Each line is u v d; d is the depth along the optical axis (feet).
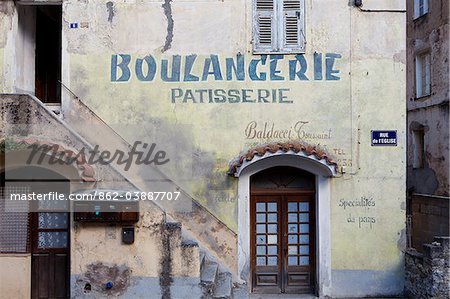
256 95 38.42
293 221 39.19
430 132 51.21
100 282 33.76
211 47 38.65
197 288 33.42
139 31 38.81
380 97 38.29
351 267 37.93
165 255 33.68
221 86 38.52
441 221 48.52
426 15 51.88
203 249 38.09
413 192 55.26
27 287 35.22
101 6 38.88
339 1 38.63
